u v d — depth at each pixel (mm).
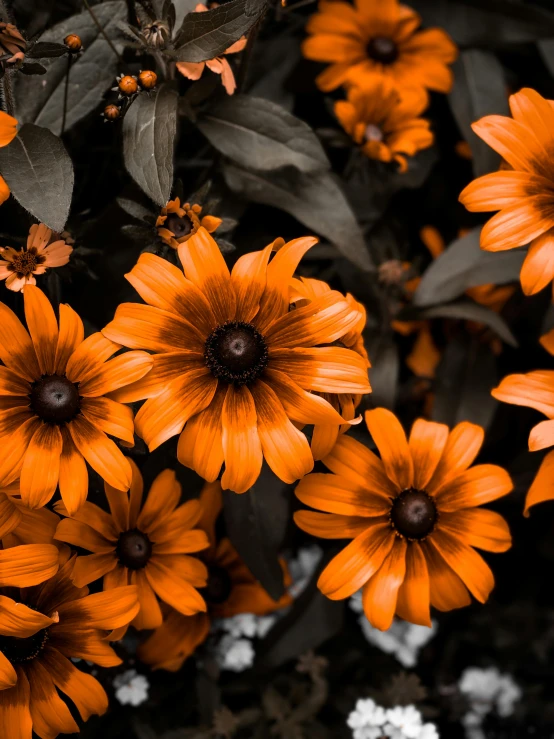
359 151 610
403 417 658
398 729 571
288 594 589
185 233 500
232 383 477
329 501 508
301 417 469
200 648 588
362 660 633
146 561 518
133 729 567
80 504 465
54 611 484
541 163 507
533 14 645
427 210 671
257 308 482
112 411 469
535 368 662
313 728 587
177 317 475
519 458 615
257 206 605
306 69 632
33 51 477
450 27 654
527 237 500
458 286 587
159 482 520
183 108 533
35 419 470
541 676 672
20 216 523
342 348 477
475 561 517
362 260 563
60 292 532
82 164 584
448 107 678
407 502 513
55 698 489
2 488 470
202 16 489
